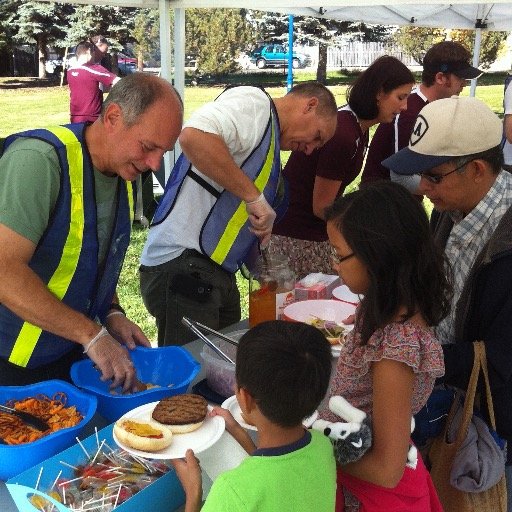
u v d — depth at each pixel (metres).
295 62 22.16
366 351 1.18
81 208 1.53
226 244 2.20
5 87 18.52
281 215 2.57
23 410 1.41
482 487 1.48
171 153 3.87
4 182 1.44
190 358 1.65
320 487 1.09
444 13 5.91
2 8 17.72
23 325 1.59
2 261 1.42
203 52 19.59
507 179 1.60
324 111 2.28
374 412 1.16
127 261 5.26
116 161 1.53
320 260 2.96
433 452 1.56
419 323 1.18
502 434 1.57
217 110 2.10
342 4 2.97
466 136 1.51
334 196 2.73
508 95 3.40
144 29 16.56
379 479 1.14
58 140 1.49
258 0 3.12
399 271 1.14
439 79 3.13
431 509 1.35
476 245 1.58
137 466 1.28
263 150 2.19
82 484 1.22
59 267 1.56
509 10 5.94
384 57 2.72
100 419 1.53
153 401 1.48
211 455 1.28
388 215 1.14
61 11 17.81
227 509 1.02
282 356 1.05
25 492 1.15
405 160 1.58
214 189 2.14
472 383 1.46
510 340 1.44
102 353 1.49
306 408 1.07
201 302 2.19
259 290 2.02
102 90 8.05
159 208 2.24
